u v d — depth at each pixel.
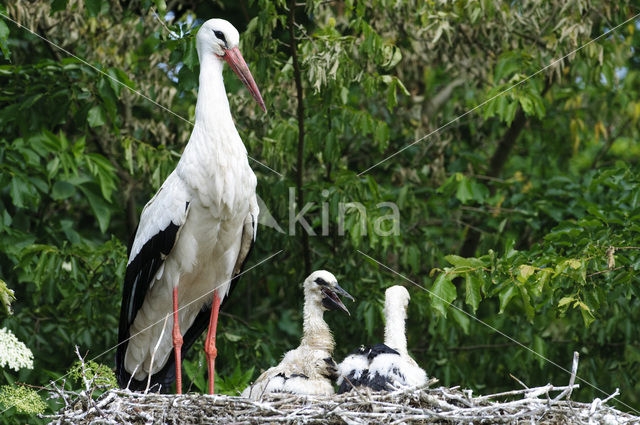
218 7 17.84
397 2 13.63
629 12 16.00
